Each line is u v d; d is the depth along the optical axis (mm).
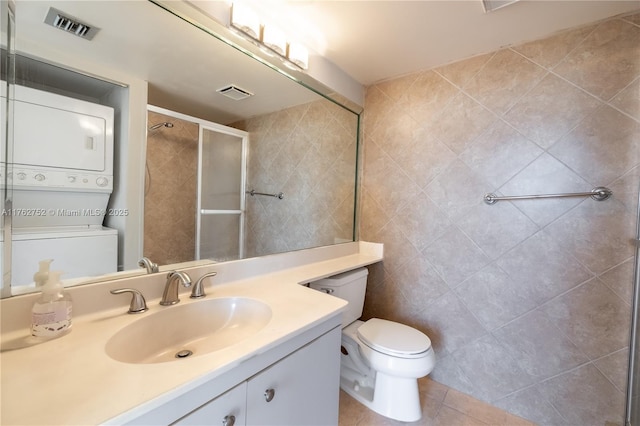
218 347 912
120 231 947
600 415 1240
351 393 1564
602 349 1236
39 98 764
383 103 1903
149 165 1034
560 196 1301
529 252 1396
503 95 1454
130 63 959
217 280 1188
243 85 1342
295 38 1400
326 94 1701
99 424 443
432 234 1693
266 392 775
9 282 710
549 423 1354
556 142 1321
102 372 574
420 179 1736
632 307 1168
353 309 1692
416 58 1602
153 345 849
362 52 1551
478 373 1548
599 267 1239
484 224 1516
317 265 1630
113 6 893
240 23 1113
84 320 799
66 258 818
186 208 1166
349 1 1147
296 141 1635
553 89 1325
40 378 548
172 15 988
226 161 1328
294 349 868
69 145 825
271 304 996
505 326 1466
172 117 1106
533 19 1232
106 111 909
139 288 938
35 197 758
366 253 1984
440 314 1673
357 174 2018
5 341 670
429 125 1699
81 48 846
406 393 1372
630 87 1169
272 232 1539
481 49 1488
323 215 1831
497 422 1394
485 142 1507
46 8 774
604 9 1155
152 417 533
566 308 1312
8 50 697
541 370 1374
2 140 692
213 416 639
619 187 1194
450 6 1164
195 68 1150
